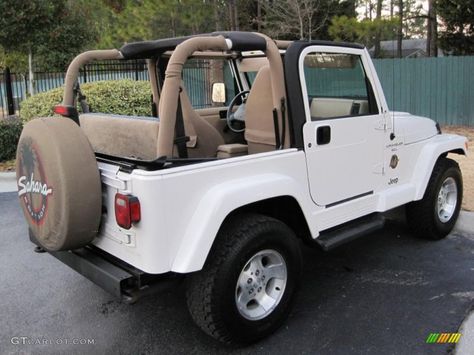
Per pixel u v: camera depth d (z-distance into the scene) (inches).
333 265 186.2
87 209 117.4
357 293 163.2
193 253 115.1
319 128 146.2
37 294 170.2
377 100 168.9
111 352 135.0
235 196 121.5
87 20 579.2
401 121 187.3
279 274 138.0
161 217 113.2
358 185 163.0
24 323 151.0
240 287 129.9
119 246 123.0
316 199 148.6
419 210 197.5
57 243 119.8
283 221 149.6
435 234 204.4
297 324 144.4
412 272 178.2
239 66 192.9
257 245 128.0
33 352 135.5
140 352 134.6
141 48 153.6
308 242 152.2
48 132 117.9
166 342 139.1
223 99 201.2
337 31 629.3
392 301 156.9
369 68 166.2
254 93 147.7
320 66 150.4
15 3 474.3
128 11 559.8
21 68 591.5
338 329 141.3
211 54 181.0
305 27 655.1
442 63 516.7
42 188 120.9
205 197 120.1
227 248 123.7
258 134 150.4
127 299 116.3
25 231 237.0
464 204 242.8
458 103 517.7
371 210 169.5
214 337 128.3
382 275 176.4
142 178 111.9
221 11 577.0
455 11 619.5
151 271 114.7
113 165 122.8
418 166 190.4
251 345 134.7
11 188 322.3
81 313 156.6
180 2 529.3
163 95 119.4
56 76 548.4
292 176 139.9
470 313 147.4
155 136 128.4
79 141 118.1
